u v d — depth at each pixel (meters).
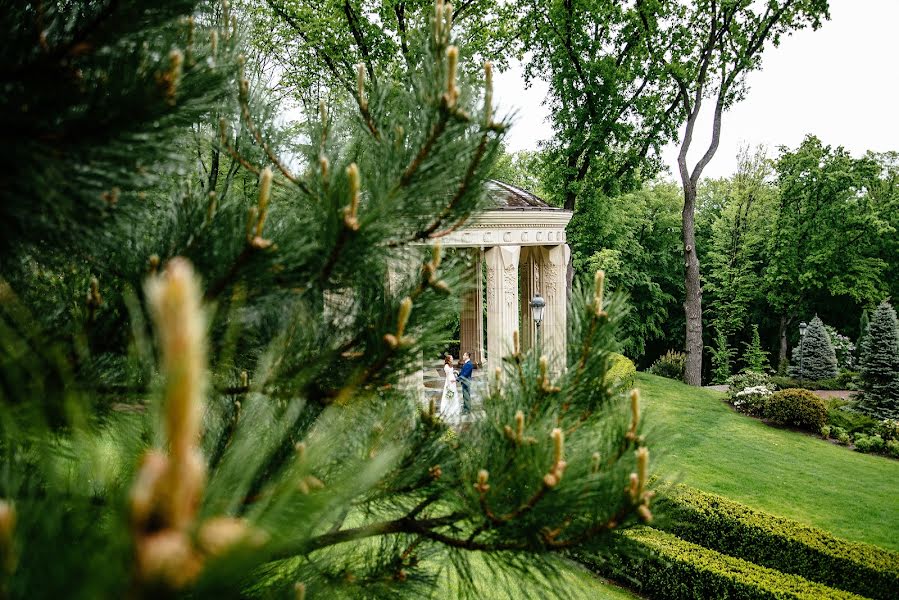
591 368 2.34
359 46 16.58
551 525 1.94
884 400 20.23
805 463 14.43
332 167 2.53
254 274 1.83
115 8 1.59
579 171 23.73
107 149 1.59
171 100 1.59
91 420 1.54
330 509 1.24
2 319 1.47
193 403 0.35
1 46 1.55
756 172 34.28
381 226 2.00
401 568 2.45
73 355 1.71
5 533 0.68
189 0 1.68
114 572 0.67
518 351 2.44
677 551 8.24
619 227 30.27
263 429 1.93
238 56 2.45
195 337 0.33
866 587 7.79
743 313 36.00
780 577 7.61
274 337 2.30
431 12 2.21
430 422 2.49
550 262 17.66
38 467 1.25
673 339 38.56
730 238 35.75
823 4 21.14
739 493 12.30
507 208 16.36
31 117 1.50
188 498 0.39
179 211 2.04
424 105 2.18
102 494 1.22
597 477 1.83
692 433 16.30
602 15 21.56
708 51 23.25
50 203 1.59
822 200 32.41
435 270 2.12
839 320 37.53
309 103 2.87
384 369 2.07
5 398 1.31
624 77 21.50
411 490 2.44
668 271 37.44
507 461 2.01
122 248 1.90
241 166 2.66
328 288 2.13
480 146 2.18
